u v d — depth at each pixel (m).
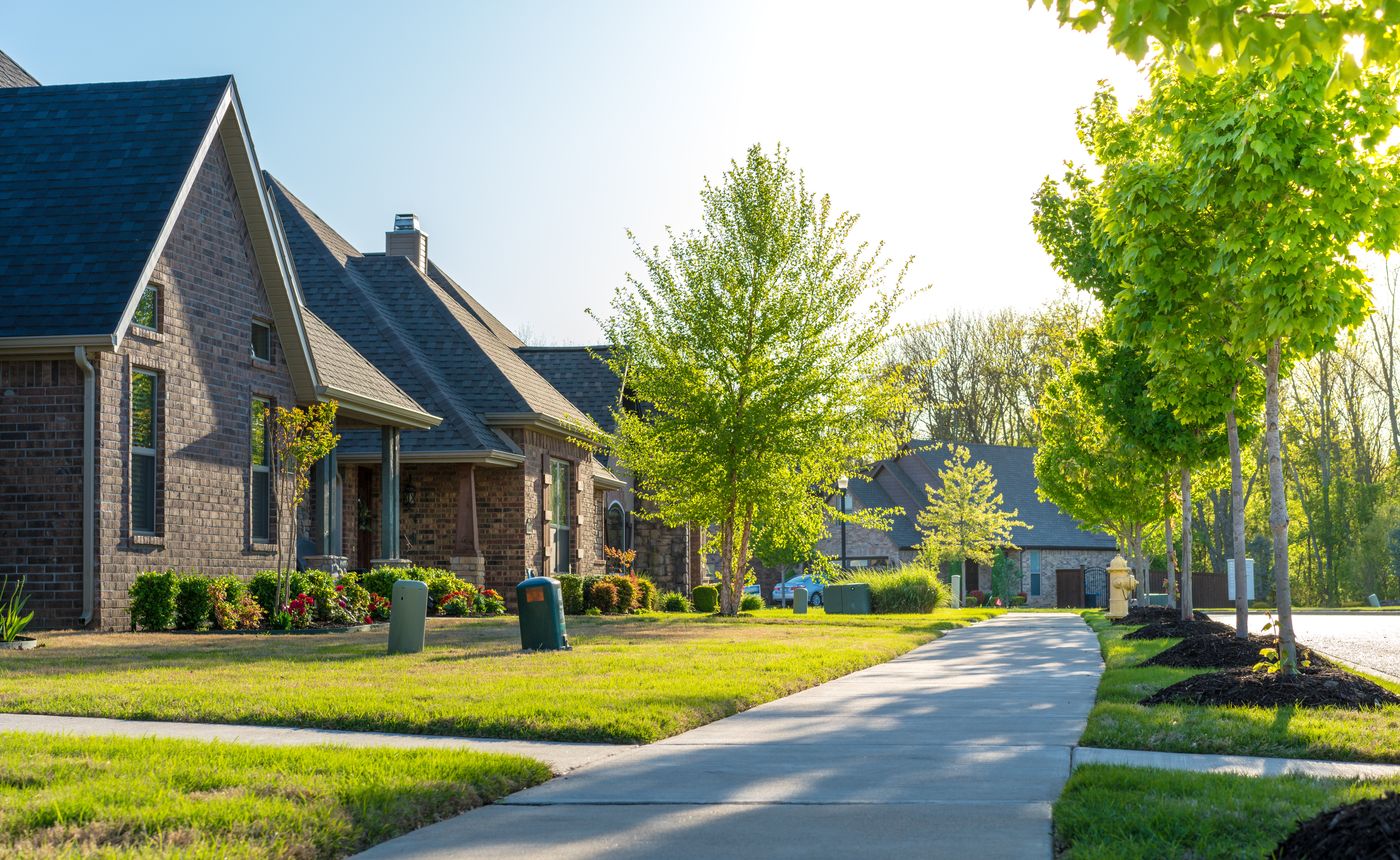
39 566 17.84
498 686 11.35
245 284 21.62
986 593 57.56
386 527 25.66
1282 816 5.77
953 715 10.07
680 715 9.52
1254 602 60.19
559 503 34.00
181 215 19.86
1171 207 11.02
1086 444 30.41
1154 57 10.73
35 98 21.22
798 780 7.21
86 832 5.63
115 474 18.17
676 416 28.52
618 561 39.38
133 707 9.88
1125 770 7.02
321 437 20.53
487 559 30.39
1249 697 10.05
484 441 29.09
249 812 5.96
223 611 19.58
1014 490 62.03
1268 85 10.20
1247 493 62.38
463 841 5.86
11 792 6.36
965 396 66.56
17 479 17.91
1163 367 14.02
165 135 20.11
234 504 21.14
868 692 12.02
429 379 30.17
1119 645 17.91
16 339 17.33
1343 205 9.84
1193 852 5.27
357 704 9.92
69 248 18.53
